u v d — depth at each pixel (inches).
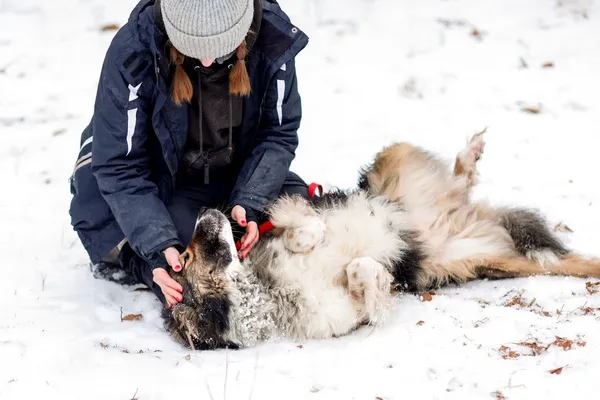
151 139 161.9
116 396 127.6
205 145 165.6
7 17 335.3
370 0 344.8
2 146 247.9
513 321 147.8
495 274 178.2
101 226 169.2
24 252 190.5
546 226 179.5
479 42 306.3
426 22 323.6
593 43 299.1
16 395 128.3
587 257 173.5
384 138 245.8
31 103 275.7
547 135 243.0
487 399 121.6
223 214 158.1
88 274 180.4
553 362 130.8
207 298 153.4
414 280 172.4
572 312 152.2
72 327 155.4
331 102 271.1
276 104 164.7
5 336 149.6
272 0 161.8
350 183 219.5
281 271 160.4
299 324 157.9
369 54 303.6
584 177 217.0
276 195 169.0
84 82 289.7
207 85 155.6
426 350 139.6
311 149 241.0
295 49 157.8
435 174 187.0
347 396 125.6
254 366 138.3
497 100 266.8
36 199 217.8
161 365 138.8
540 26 314.7
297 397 126.1
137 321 162.2
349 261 163.0
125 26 152.8
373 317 152.9
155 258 154.8
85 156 170.1
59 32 326.0
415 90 276.1
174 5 138.7
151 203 155.6
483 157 232.1
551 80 277.1
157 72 148.0
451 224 181.8
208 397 127.0
